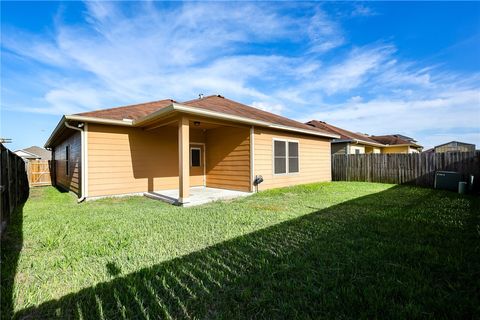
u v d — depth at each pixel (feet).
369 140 58.23
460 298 6.11
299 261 8.42
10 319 5.76
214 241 10.71
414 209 16.60
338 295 6.36
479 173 27.40
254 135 26.53
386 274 7.41
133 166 26.03
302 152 34.04
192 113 19.60
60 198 25.39
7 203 14.17
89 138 23.13
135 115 26.81
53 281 7.41
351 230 11.88
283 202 20.26
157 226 13.03
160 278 7.42
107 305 6.22
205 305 6.11
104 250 9.64
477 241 10.08
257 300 6.24
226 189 28.96
